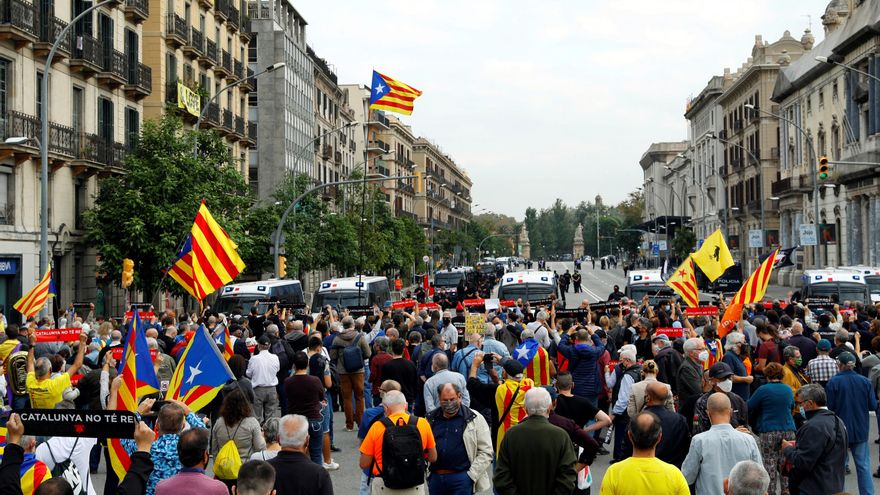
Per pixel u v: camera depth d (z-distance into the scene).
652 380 11.67
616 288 37.50
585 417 10.40
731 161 97.19
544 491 8.09
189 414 8.98
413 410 15.30
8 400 14.03
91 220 34.84
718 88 104.44
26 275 32.44
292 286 34.84
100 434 7.59
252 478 6.63
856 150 59.56
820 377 13.98
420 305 29.73
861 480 11.77
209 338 10.18
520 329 20.59
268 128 70.31
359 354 17.98
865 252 60.06
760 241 61.56
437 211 150.50
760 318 16.88
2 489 7.42
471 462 9.62
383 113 111.62
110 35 38.03
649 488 7.05
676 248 102.00
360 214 66.81
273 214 48.50
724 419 8.68
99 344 16.69
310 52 80.06
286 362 16.81
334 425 19.06
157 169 34.84
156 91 43.81
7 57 30.91
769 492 10.79
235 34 56.47
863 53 57.72
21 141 27.03
